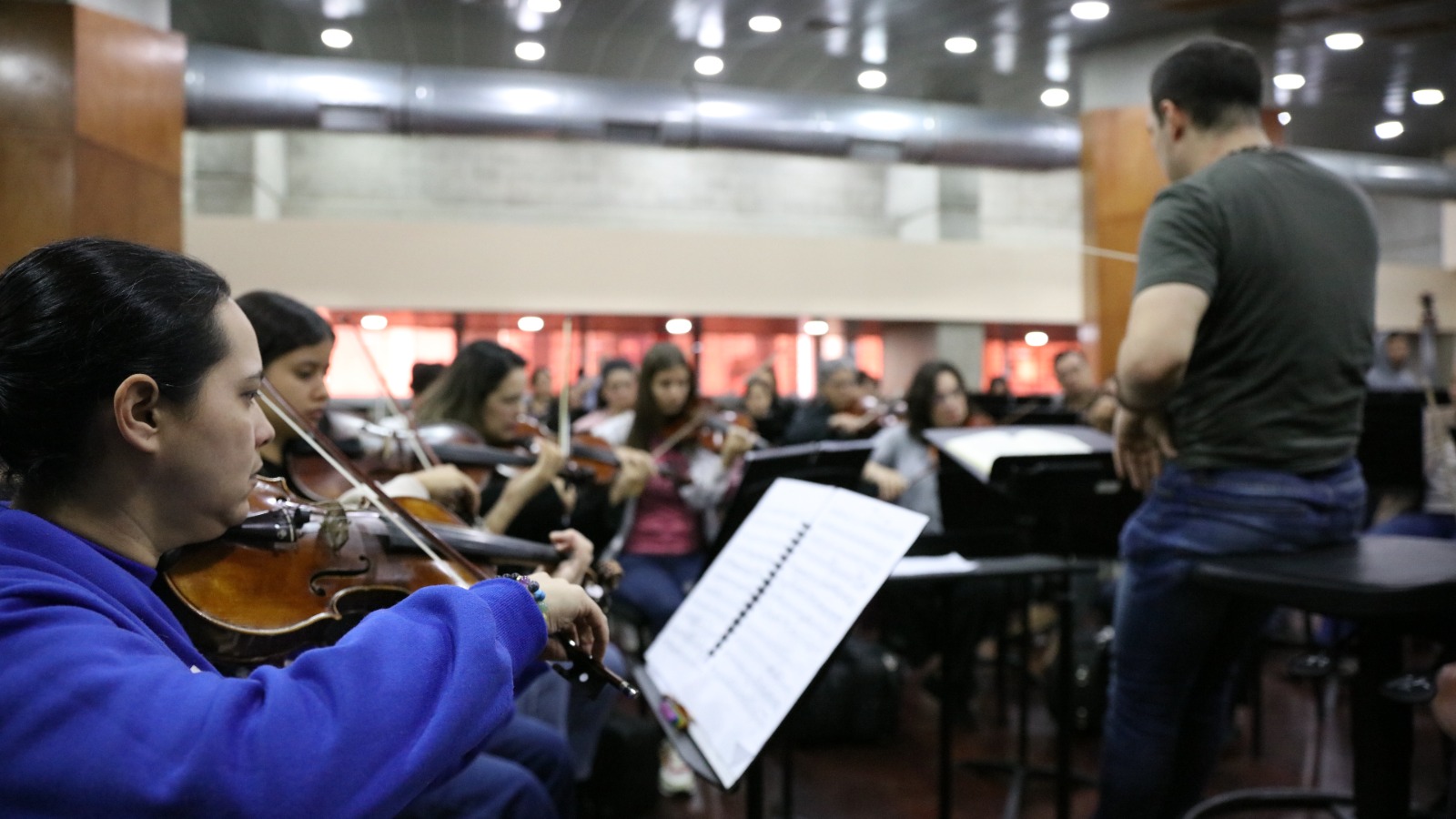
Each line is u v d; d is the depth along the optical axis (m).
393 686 0.66
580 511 3.12
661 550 3.27
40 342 0.68
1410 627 1.56
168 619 0.75
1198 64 1.67
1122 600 1.75
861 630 4.46
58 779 0.57
